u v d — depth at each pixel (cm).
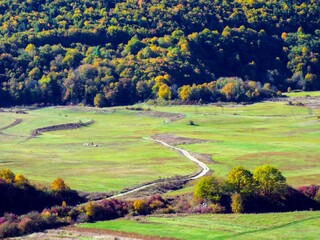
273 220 16725
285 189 18638
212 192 18375
